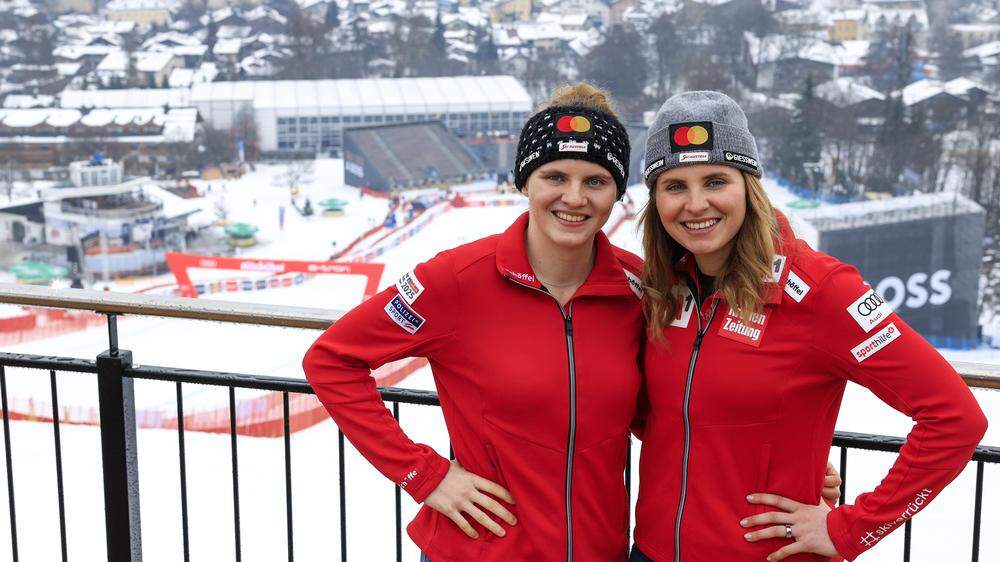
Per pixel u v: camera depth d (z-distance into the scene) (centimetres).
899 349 138
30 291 202
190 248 7706
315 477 789
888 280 5784
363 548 652
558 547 154
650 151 152
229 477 773
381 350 157
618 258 158
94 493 657
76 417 1067
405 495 745
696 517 152
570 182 147
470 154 9094
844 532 145
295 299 3609
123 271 7262
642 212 160
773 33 11956
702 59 11881
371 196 8906
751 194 147
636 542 164
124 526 208
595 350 153
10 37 13412
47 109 11044
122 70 12875
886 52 11375
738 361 147
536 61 13350
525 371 150
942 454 137
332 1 14212
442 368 160
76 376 1234
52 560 530
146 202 7488
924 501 139
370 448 157
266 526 668
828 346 143
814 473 151
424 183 8769
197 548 616
